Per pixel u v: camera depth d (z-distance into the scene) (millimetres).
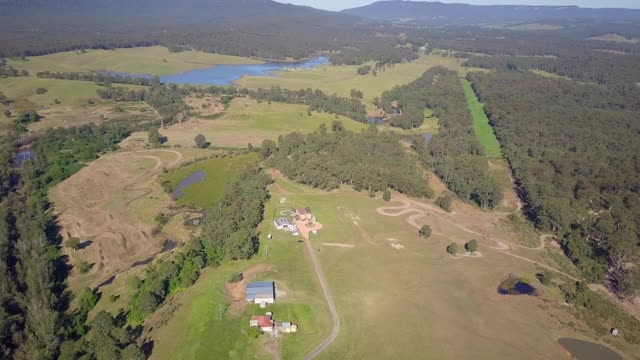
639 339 115062
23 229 153375
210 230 149500
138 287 129250
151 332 110125
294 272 133625
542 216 172125
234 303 119438
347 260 141000
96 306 122875
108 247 151875
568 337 113875
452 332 113250
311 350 105250
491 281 134875
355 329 112438
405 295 126188
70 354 100062
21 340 106562
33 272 125438
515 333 114000
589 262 145375
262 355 103312
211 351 103875
